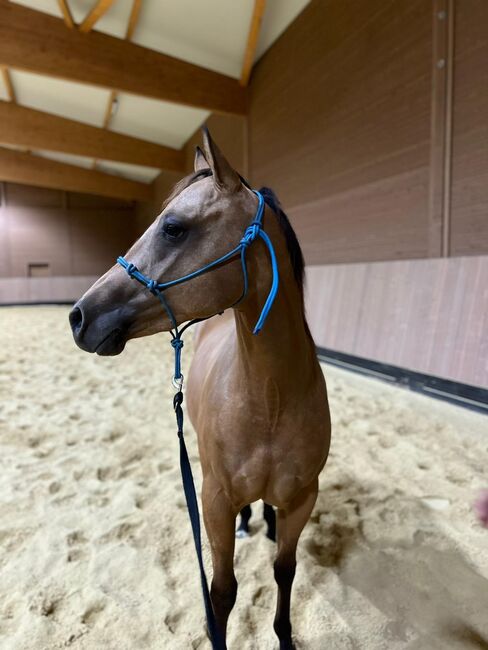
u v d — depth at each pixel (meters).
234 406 0.77
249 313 0.73
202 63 4.67
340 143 3.47
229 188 0.69
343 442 1.96
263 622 1.01
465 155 2.44
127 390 2.88
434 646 0.95
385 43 2.93
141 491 1.58
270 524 1.29
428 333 2.55
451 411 2.27
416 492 1.55
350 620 1.02
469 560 1.21
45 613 1.03
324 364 3.43
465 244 2.49
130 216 11.56
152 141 7.36
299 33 3.88
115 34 4.34
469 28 2.36
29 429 2.18
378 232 3.16
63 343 4.64
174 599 1.08
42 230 10.66
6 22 3.89
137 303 0.69
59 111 6.52
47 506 1.48
